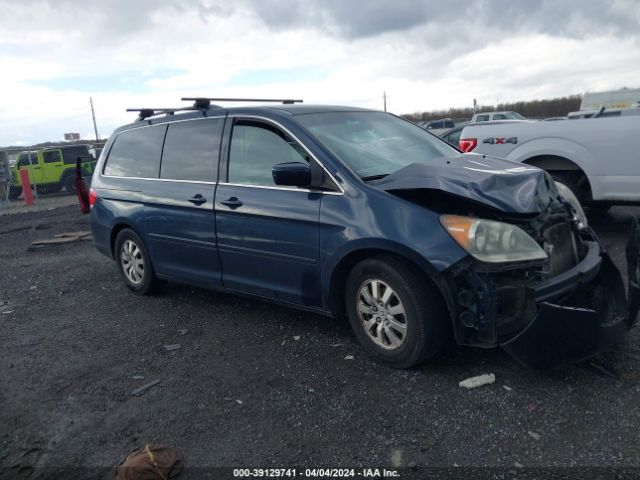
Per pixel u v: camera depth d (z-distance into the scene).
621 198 6.69
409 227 3.48
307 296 4.16
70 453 3.16
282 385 3.72
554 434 2.97
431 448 2.94
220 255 4.73
